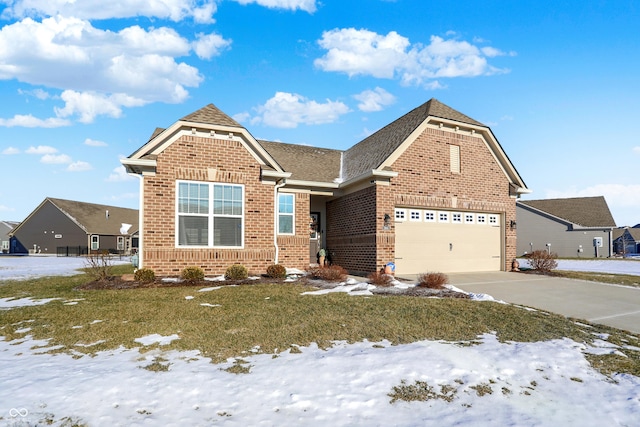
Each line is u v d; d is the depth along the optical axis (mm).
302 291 10570
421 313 8156
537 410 4367
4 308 8812
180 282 11758
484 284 13570
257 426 3822
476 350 6094
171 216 12938
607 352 6266
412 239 16359
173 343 6219
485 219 18250
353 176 16953
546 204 40406
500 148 18016
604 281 14664
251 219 14078
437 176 16703
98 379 4750
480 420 4094
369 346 6180
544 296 11320
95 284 11641
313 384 4781
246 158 14109
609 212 37406
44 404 4113
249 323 7316
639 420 4195
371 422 3977
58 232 47062
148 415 3977
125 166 12992
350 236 17234
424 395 4617
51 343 6277
